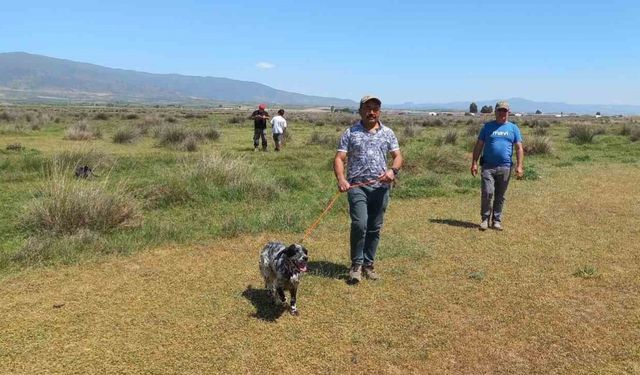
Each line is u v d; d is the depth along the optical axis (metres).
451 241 8.42
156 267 6.98
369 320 5.44
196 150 20.89
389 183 6.48
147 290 6.17
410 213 10.46
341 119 56.53
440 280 6.64
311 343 4.93
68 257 7.19
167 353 4.69
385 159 6.48
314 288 6.31
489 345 4.95
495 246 8.15
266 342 4.93
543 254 7.74
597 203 11.28
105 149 20.73
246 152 20.50
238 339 4.98
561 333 5.19
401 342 4.98
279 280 5.39
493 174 9.09
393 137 6.57
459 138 27.27
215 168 12.16
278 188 11.90
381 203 6.49
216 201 10.84
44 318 5.35
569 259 7.50
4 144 21.12
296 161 17.66
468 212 10.59
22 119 40.38
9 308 5.58
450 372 4.49
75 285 6.29
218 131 26.69
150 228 8.57
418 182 13.41
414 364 4.61
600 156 20.67
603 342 5.01
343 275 6.77
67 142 23.05
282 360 4.62
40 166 14.54
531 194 12.30
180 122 43.84
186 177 11.83
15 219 8.95
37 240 7.51
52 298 5.88
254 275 6.75
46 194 9.10
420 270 7.00
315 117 69.81
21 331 5.04
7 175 13.20
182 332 5.10
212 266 7.07
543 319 5.50
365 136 6.38
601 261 7.41
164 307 5.68
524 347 4.92
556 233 8.92
